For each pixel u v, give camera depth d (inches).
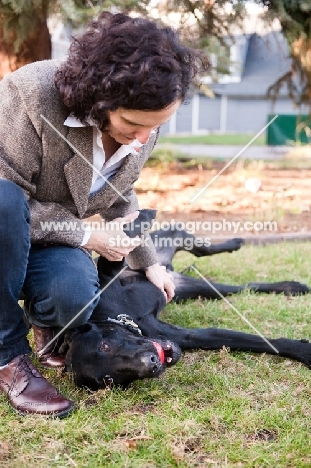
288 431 87.8
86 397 99.3
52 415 92.0
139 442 85.1
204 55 88.3
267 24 273.4
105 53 80.7
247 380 104.9
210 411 93.1
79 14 204.2
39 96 89.0
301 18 269.7
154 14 245.9
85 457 82.4
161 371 100.3
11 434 87.7
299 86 352.2
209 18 257.8
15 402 94.4
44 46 271.9
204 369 109.4
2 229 88.7
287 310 140.1
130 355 98.2
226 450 83.4
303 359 112.7
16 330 97.1
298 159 424.8
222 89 1024.2
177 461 80.6
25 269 94.0
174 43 81.3
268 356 116.6
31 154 92.5
